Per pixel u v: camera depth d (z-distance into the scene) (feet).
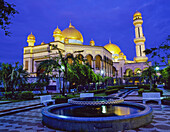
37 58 163.12
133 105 31.55
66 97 51.75
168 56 40.65
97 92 85.81
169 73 71.82
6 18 21.22
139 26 249.14
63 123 18.98
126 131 17.74
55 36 162.09
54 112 27.22
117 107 31.60
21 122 25.16
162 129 18.66
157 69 73.82
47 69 56.18
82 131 17.54
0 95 74.59
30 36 178.29
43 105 44.80
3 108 37.88
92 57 178.50
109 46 292.20
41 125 22.66
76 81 80.94
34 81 114.21
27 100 57.67
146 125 20.38
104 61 191.31
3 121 26.04
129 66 247.50
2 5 19.71
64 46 164.66
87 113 26.07
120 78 213.66
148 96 42.91
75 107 32.91
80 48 172.76
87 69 81.30
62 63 56.29
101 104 23.73
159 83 209.36
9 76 71.77
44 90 103.96
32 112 35.01
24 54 171.22
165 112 29.99
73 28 216.95
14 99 60.70
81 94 52.54
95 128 17.28
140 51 246.47
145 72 79.05
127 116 18.58
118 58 279.90
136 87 135.33
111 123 17.52
